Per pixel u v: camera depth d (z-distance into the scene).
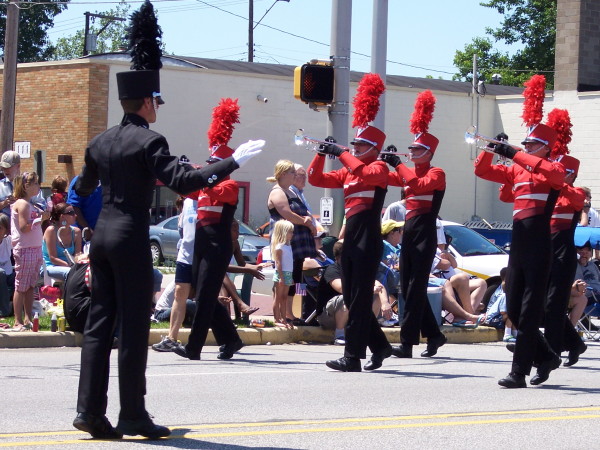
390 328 15.62
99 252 7.12
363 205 11.36
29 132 36.16
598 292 16.67
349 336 11.66
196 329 12.13
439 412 9.05
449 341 15.93
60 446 7.15
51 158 35.53
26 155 28.27
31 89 36.06
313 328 15.24
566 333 12.81
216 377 11.08
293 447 7.38
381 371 11.87
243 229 30.84
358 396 9.90
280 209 14.95
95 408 7.27
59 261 15.70
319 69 16.30
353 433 7.96
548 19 62.94
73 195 13.12
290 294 15.51
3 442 7.27
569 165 11.57
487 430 8.22
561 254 11.75
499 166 10.81
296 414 8.80
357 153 11.53
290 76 38.03
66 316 13.77
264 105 36.78
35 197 15.95
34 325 13.77
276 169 15.01
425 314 13.44
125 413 7.29
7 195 15.69
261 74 36.62
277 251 15.00
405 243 12.91
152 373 11.32
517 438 7.92
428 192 12.66
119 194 7.12
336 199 16.58
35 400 9.26
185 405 9.19
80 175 7.55
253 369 11.85
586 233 16.38
